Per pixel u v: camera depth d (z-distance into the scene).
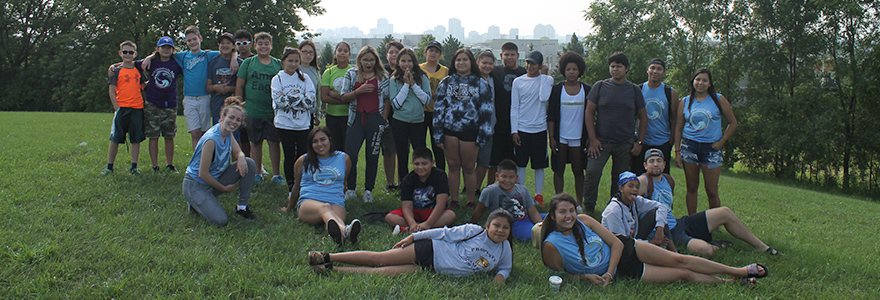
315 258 3.84
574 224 4.16
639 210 4.86
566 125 6.18
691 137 6.01
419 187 5.33
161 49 6.57
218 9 29.52
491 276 4.06
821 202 11.34
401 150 6.26
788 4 23.92
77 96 35.91
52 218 4.57
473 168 6.10
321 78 6.75
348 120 6.24
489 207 5.34
